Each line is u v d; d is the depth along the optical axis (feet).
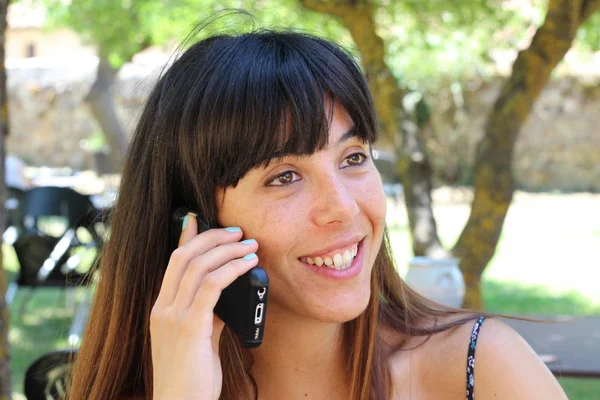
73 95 51.70
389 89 15.60
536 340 10.43
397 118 15.75
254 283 4.47
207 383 4.57
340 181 4.64
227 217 4.82
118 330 5.38
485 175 14.64
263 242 4.69
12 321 22.81
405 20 20.17
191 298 4.64
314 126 4.54
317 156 4.60
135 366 5.47
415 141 15.76
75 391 5.51
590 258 32.76
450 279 9.84
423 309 5.73
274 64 4.67
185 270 4.72
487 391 5.08
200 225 4.91
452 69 39.14
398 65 27.32
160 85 5.31
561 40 13.84
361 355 5.12
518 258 33.50
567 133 48.24
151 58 45.62
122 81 43.88
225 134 4.65
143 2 25.13
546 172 48.93
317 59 4.72
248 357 5.23
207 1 21.22
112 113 33.71
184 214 5.02
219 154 4.69
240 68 4.70
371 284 5.18
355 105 4.71
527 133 48.78
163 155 5.10
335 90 4.65
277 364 5.18
